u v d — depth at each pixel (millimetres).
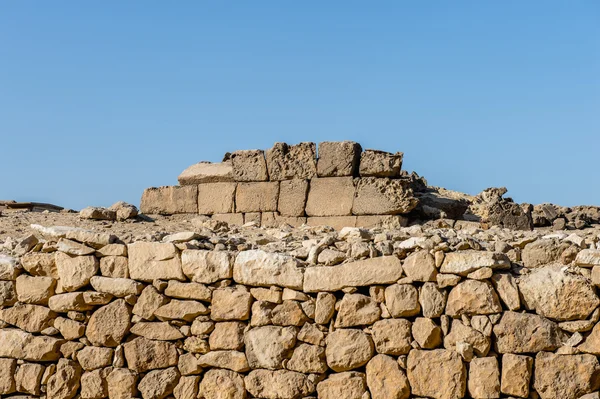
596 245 8836
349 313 8656
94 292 9461
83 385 9398
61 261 9609
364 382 8586
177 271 9273
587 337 8031
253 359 8898
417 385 8383
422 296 8477
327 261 8883
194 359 9180
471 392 8234
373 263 8672
